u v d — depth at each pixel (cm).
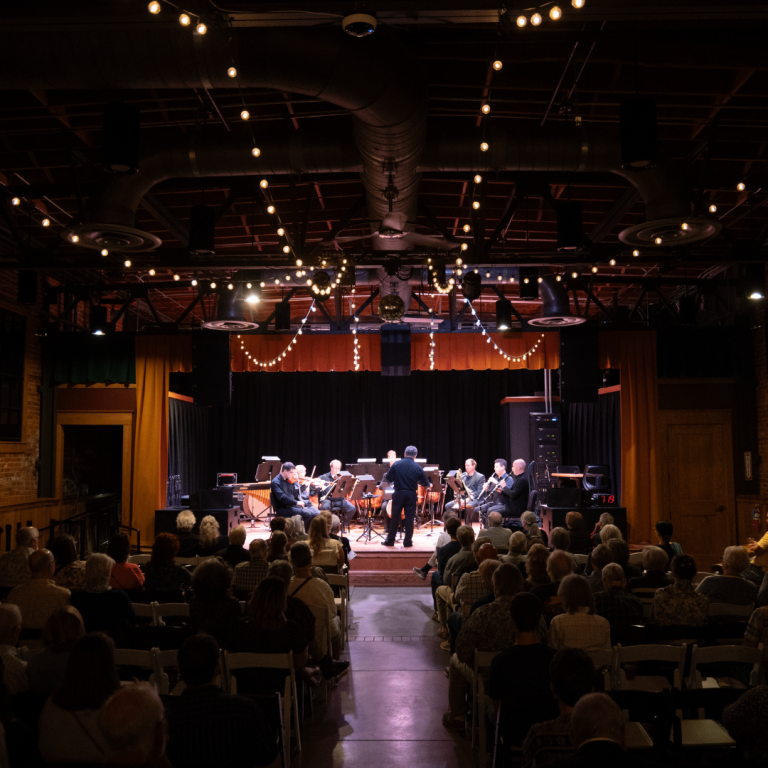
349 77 465
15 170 806
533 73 645
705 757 347
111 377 1191
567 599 389
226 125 709
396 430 1688
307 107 694
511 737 331
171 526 1132
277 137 646
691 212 656
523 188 803
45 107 660
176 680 450
